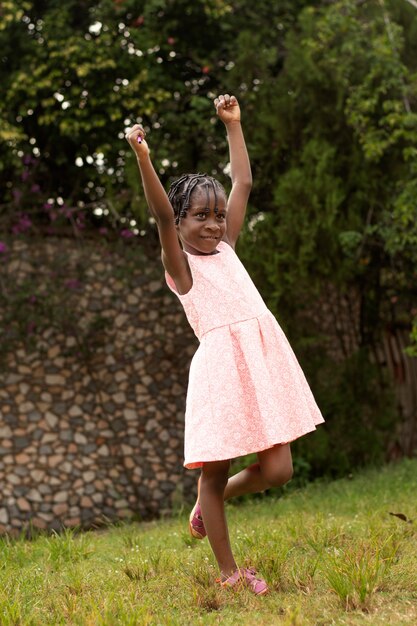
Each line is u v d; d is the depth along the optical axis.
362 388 8.77
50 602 2.73
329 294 9.53
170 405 8.79
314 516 4.71
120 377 8.66
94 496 8.27
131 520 8.22
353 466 8.50
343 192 7.68
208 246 2.94
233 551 3.51
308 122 8.04
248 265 7.76
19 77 8.05
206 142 8.35
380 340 9.80
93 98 8.21
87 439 8.41
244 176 3.35
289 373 2.85
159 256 8.89
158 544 4.12
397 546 3.20
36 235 8.49
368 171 7.80
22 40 8.29
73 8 8.67
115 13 8.41
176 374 8.88
